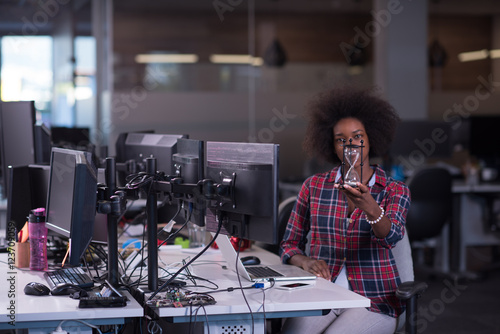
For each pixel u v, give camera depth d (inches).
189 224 124.1
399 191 99.6
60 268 102.7
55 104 337.7
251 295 85.7
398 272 101.0
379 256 99.6
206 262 109.5
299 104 329.4
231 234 89.2
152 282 87.9
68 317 75.7
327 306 82.5
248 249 122.7
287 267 102.0
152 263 87.7
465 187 219.9
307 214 108.1
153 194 87.7
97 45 308.5
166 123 305.6
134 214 148.4
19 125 146.1
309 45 387.9
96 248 105.7
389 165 236.2
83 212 80.0
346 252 100.7
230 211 87.7
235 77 346.0
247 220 86.7
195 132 311.3
